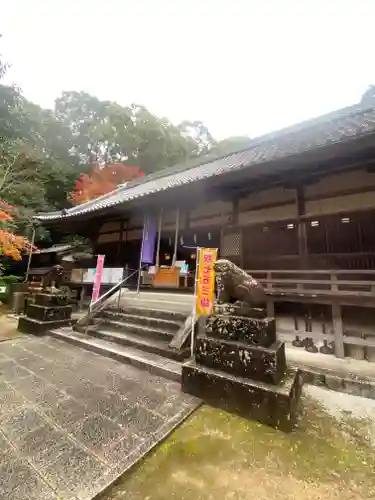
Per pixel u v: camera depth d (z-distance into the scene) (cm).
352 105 995
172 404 337
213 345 369
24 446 248
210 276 498
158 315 655
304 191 704
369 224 602
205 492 208
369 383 389
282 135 1026
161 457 247
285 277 700
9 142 1703
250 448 262
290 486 215
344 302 520
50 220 1202
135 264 1149
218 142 3475
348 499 203
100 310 746
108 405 330
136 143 2744
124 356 492
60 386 380
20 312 1050
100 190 2095
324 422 316
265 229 763
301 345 580
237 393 326
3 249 1259
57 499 192
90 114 2917
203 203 952
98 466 226
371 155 546
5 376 411
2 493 195
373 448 267
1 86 1708
